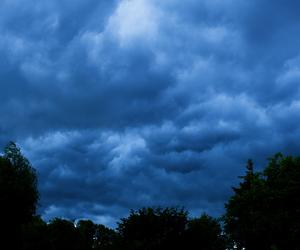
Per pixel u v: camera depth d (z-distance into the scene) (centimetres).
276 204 2966
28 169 4531
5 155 4559
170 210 3759
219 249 3909
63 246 5481
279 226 2864
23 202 4222
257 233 3033
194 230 3697
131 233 3656
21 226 4284
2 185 4138
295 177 2970
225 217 3584
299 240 2780
